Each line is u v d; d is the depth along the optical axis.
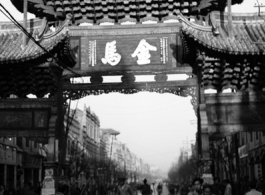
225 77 19.77
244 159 44.59
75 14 20.84
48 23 21.19
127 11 20.64
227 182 20.14
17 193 37.09
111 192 60.59
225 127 19.06
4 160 37.31
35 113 19.86
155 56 20.20
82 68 20.36
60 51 18.91
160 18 20.80
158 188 52.88
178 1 20.12
